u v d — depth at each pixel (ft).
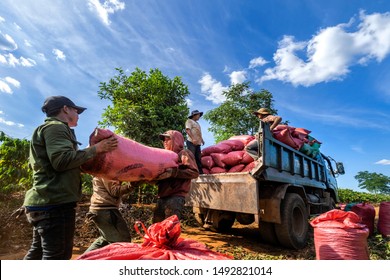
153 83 28.89
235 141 18.85
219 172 17.78
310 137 22.26
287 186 16.58
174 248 6.08
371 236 19.76
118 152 8.00
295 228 17.03
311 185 21.22
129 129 26.18
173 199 10.21
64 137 7.16
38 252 7.57
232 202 15.74
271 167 15.62
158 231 6.02
